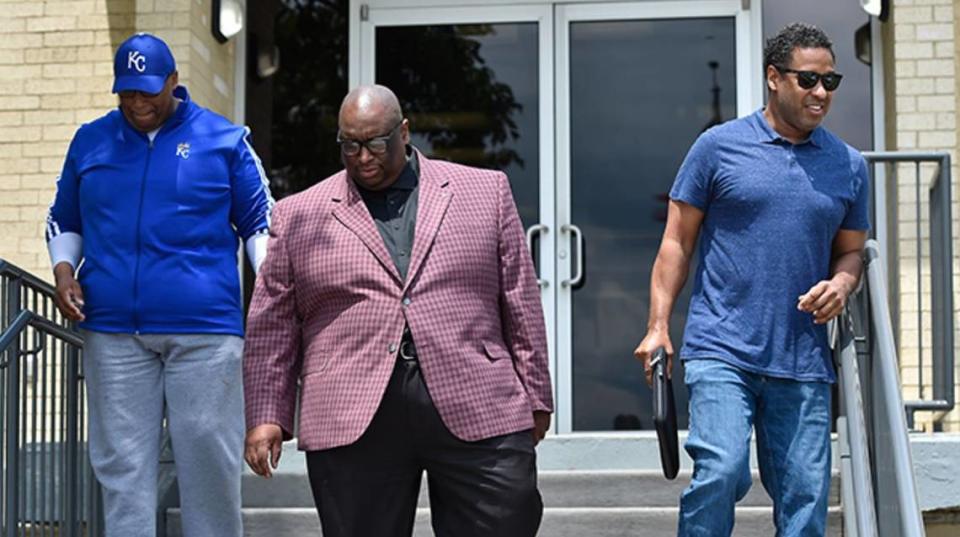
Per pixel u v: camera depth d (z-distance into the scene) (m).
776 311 4.27
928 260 6.92
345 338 4.11
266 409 4.22
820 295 4.18
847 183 4.36
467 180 4.28
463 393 4.05
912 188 6.93
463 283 4.14
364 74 7.79
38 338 5.39
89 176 4.85
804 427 4.27
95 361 4.79
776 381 4.28
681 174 4.45
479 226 4.20
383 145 4.09
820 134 4.41
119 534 4.70
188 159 4.82
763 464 4.37
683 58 7.61
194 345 4.73
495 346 4.16
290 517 5.88
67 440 5.60
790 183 4.31
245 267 7.79
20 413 5.33
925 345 6.85
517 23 7.72
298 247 4.21
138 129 4.86
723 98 7.58
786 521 4.27
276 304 4.26
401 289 4.11
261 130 7.87
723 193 4.35
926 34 6.97
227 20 7.42
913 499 3.68
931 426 6.73
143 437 4.76
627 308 7.50
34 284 5.34
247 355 4.26
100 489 5.88
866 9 7.15
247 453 4.21
